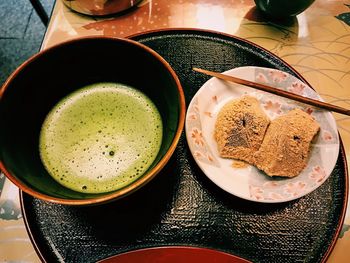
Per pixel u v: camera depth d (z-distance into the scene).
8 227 0.21
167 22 0.30
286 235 0.20
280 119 0.23
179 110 0.19
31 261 0.20
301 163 0.22
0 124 0.19
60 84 0.24
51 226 0.20
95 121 0.24
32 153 0.22
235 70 0.25
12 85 0.20
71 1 0.30
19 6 0.59
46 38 0.29
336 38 0.29
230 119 0.23
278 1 0.28
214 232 0.20
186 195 0.22
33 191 0.17
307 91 0.25
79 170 0.23
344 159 0.23
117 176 0.22
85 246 0.20
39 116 0.24
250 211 0.21
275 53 0.28
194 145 0.22
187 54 0.27
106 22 0.30
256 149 0.23
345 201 0.21
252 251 0.20
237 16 0.31
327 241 0.20
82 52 0.22
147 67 0.22
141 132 0.24
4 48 0.55
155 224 0.21
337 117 0.25
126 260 0.19
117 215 0.21
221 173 0.22
